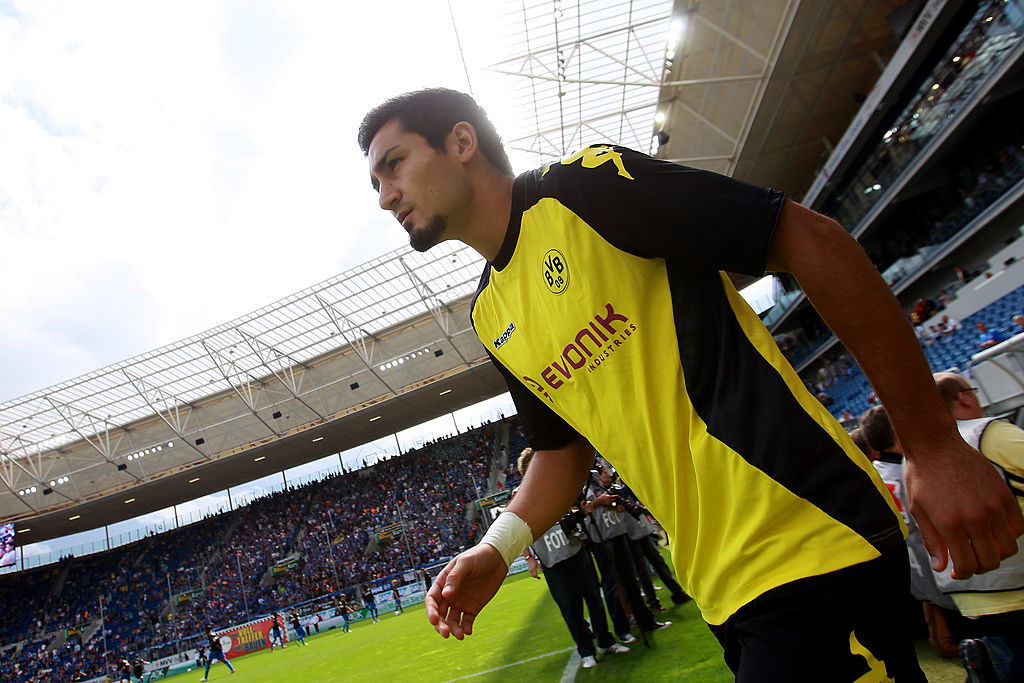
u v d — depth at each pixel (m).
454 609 1.26
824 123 21.61
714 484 1.02
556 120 21.41
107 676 30.44
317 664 11.70
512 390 1.49
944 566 0.92
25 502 34.09
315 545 35.34
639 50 18.69
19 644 35.06
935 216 20.91
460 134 1.26
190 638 28.92
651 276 1.05
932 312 20.11
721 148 22.83
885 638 0.90
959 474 0.87
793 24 15.78
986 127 17.31
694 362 1.03
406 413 36.34
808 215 0.91
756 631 0.94
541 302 1.19
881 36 17.20
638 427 1.12
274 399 33.47
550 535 4.79
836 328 0.92
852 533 0.90
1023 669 2.25
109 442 34.28
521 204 1.19
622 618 5.04
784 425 0.95
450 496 35.19
